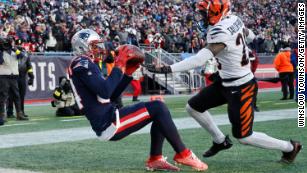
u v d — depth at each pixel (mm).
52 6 39344
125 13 43875
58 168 9703
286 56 29438
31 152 11727
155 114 9008
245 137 9383
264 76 43781
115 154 11305
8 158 10922
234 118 9328
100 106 8727
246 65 9305
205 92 9867
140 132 14992
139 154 11281
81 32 8766
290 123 16984
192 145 12391
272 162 10086
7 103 21422
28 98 31359
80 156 11094
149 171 9297
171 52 41000
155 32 41906
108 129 8742
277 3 61562
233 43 9070
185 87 39906
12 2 38344
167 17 47156
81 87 8703
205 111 10055
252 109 9352
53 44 34844
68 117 21453
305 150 11523
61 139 13977
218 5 8984
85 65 8531
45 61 32312
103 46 8852
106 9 43531
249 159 10445
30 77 20953
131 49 8562
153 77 37000
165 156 10953
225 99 9766
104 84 8438
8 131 16234
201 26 9570
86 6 42125
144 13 45969
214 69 21281
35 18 36875
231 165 9812
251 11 57875
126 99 32531
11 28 31797
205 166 9258
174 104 27453
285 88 29750
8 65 19000
